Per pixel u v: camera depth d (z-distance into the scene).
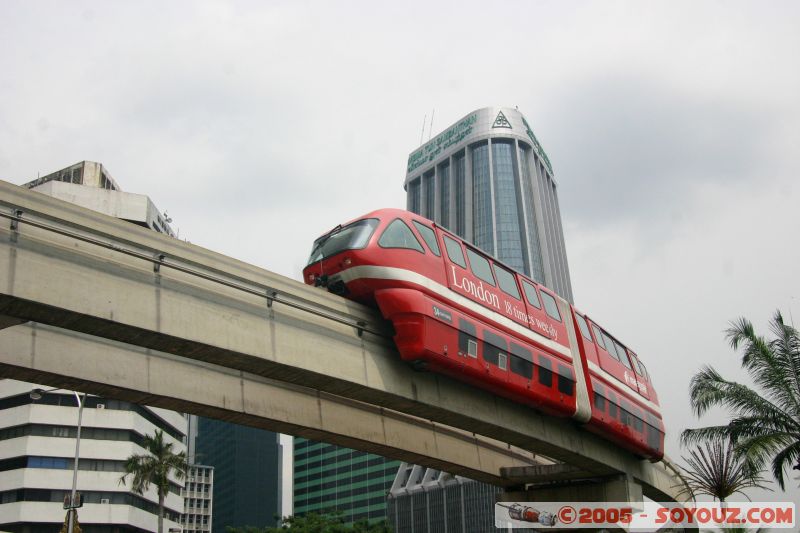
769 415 27.53
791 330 28.41
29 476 77.31
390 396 20.77
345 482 167.38
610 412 30.59
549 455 29.45
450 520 118.62
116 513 79.25
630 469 34.19
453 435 30.69
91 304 14.77
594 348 30.81
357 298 20.98
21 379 18.19
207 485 167.62
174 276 16.44
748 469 26.81
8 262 13.84
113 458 81.19
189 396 20.62
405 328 19.83
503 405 25.33
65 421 80.75
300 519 95.00
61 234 14.60
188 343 16.28
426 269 20.88
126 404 84.19
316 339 18.97
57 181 87.75
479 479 34.03
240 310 17.44
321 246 21.89
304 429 23.84
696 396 28.59
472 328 21.88
